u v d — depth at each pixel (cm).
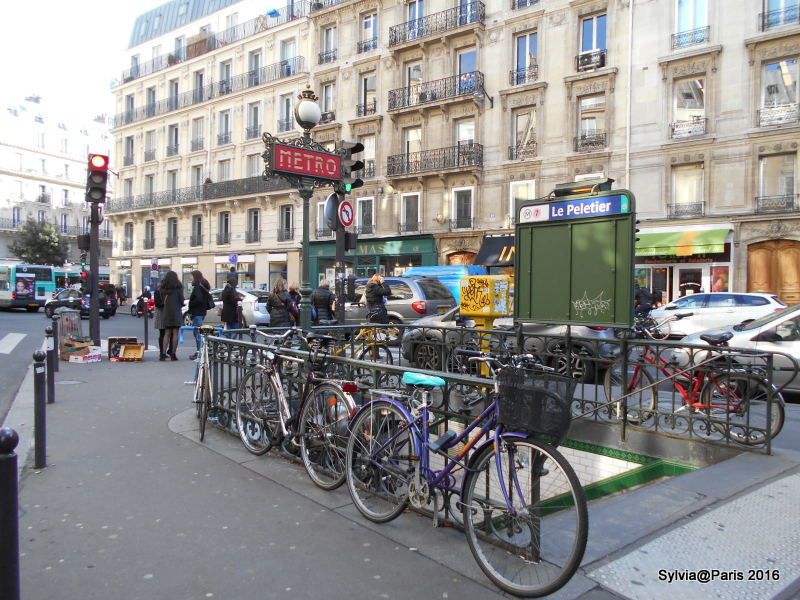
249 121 3619
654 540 333
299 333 527
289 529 371
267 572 315
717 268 2048
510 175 2502
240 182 3569
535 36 2469
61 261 5238
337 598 289
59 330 1188
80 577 311
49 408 727
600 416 629
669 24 2122
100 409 723
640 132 2181
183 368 1079
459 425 357
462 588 298
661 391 607
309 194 796
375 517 380
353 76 3070
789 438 614
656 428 587
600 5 2269
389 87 2920
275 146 745
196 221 3962
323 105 3241
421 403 372
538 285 712
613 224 644
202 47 3903
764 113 1964
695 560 310
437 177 2708
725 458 538
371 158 3009
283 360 517
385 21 2945
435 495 363
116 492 439
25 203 6206
